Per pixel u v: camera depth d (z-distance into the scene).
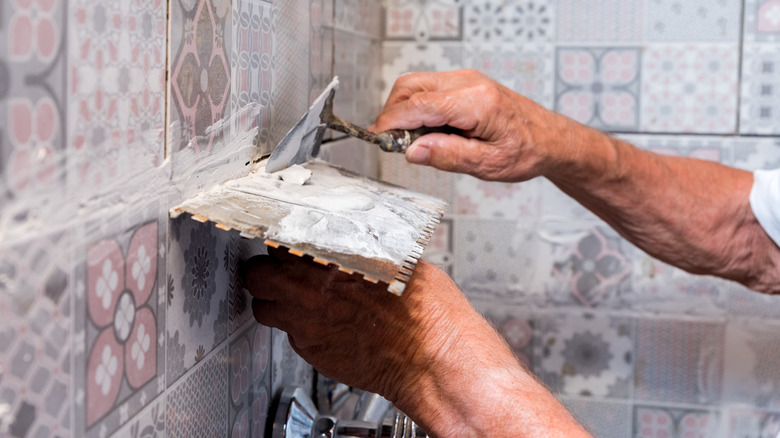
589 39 1.19
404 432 0.66
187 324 0.47
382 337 0.50
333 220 0.46
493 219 1.25
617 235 1.22
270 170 0.57
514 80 1.21
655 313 1.23
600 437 1.26
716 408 1.23
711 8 1.15
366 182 0.69
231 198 0.47
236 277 0.57
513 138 0.74
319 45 0.82
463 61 1.22
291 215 0.45
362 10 1.07
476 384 0.49
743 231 0.97
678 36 1.17
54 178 0.31
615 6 1.17
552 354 1.26
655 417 1.25
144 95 0.39
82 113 0.33
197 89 0.46
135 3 0.37
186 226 0.46
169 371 0.44
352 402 1.02
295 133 0.57
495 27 1.21
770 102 1.16
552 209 1.23
